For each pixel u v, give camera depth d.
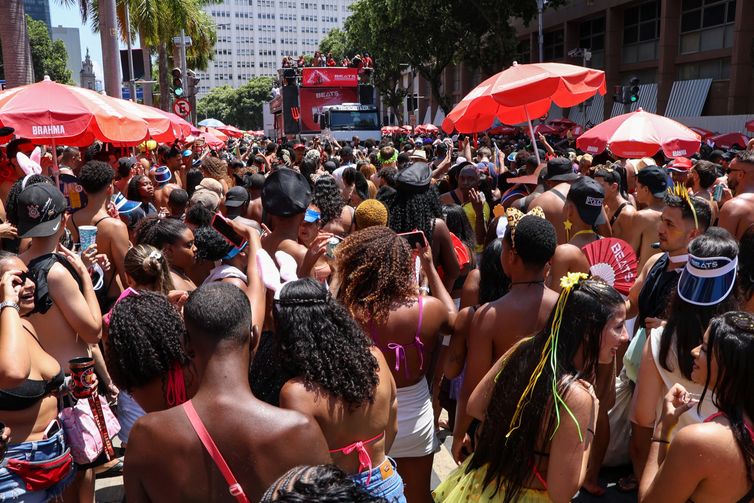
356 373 2.25
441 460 4.47
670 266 3.44
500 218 4.48
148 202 6.73
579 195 4.47
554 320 2.32
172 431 1.83
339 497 1.23
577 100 7.12
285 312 2.27
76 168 8.46
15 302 2.65
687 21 32.41
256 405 1.88
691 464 1.97
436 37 36.03
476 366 2.99
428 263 3.33
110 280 4.71
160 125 8.39
